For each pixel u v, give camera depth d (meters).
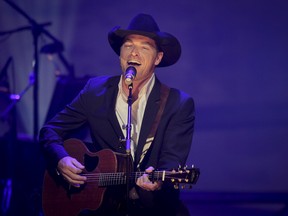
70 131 13.97
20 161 20.56
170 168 12.00
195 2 26.22
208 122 26.39
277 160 25.78
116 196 12.66
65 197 13.16
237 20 26.03
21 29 21.12
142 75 12.90
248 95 26.09
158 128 12.92
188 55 26.39
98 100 13.46
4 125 24.41
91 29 26.69
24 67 26.36
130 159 11.79
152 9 26.42
